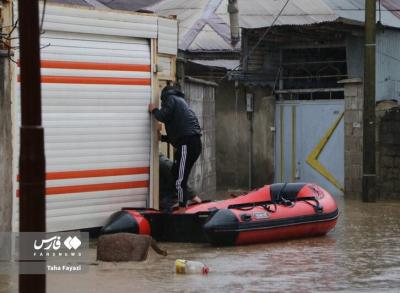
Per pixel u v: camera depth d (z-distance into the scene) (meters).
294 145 29.47
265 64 29.53
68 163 16.09
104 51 16.80
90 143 16.52
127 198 17.36
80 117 16.30
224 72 29.81
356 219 21.14
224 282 12.71
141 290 12.06
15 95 14.76
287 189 17.92
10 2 14.59
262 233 16.38
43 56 15.63
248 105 29.72
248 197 17.42
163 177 18.62
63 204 16.02
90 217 16.56
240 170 30.03
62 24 15.91
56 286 12.34
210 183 25.91
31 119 8.09
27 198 8.07
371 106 25.17
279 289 12.23
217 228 15.81
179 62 22.62
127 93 17.28
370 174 25.47
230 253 15.40
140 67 17.56
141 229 16.16
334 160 28.64
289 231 16.89
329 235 18.08
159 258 14.81
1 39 14.34
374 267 14.14
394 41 29.28
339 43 28.72
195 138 17.52
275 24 27.88
